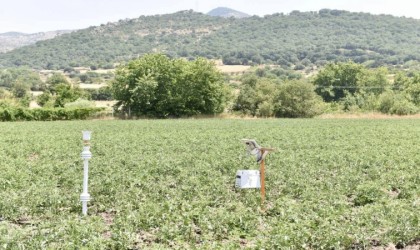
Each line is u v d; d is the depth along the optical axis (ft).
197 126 214.90
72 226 45.19
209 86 335.26
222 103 342.03
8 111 280.10
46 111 292.20
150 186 67.21
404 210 51.01
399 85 482.28
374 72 482.28
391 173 79.87
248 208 55.21
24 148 119.55
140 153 108.27
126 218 49.08
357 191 66.18
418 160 95.86
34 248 41.16
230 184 73.77
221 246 41.22
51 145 126.21
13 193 59.67
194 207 55.62
